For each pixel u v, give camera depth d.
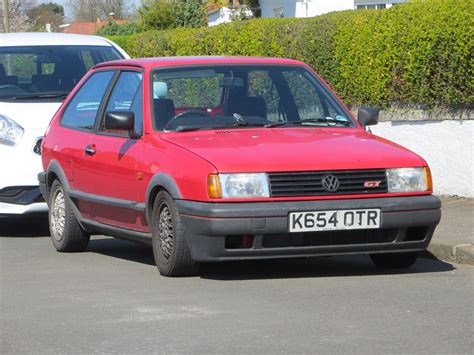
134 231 11.09
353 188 9.88
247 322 8.30
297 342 7.60
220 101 11.30
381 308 8.70
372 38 16.50
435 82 15.25
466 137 15.08
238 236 9.77
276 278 10.28
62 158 12.59
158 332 8.06
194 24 44.28
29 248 13.15
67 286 10.21
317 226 9.72
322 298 9.19
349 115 11.52
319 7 38.06
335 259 11.63
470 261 11.14
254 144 10.27
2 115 14.47
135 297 9.47
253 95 11.38
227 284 9.98
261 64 11.72
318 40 17.86
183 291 9.66
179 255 10.08
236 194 9.66
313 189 9.78
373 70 16.50
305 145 10.27
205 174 9.72
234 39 20.08
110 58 16.38
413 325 8.05
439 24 15.02
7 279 10.77
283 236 9.79
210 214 9.58
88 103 12.55
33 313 8.98
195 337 7.85
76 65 16.02
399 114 16.09
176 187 10.00
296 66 11.85
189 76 11.37
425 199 10.05
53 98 15.25
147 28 44.97
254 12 40.53
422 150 15.78
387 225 9.90
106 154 11.48
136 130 11.15
